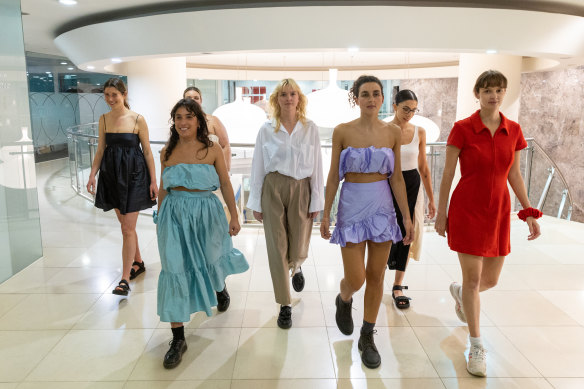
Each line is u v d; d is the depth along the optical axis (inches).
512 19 202.8
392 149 106.0
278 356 108.2
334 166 106.3
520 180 109.1
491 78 99.4
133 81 306.0
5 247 156.1
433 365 104.5
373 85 100.7
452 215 106.4
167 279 105.4
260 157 118.2
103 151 144.3
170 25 215.0
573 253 182.4
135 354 109.5
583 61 260.4
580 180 464.4
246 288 148.3
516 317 128.0
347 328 114.0
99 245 193.6
